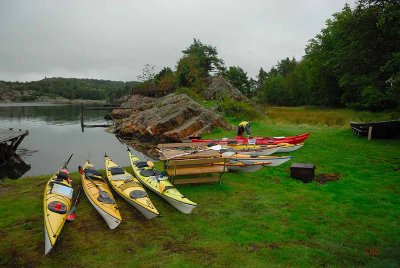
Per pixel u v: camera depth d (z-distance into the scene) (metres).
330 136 22.38
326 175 13.31
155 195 11.17
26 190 11.52
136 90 65.88
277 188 11.77
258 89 110.31
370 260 7.06
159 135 25.58
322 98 54.12
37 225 8.76
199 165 12.46
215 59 59.75
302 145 17.80
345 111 39.03
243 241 7.92
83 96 184.50
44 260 7.14
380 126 20.84
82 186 11.95
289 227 8.66
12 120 52.59
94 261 7.09
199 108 26.72
